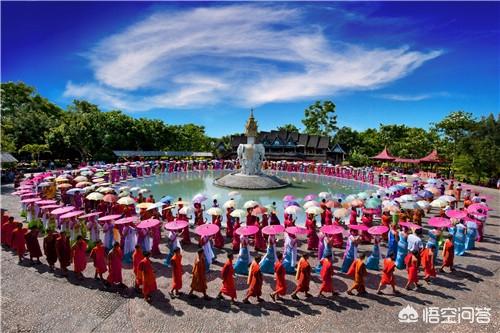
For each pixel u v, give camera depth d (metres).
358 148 78.06
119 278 10.59
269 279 11.49
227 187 32.81
